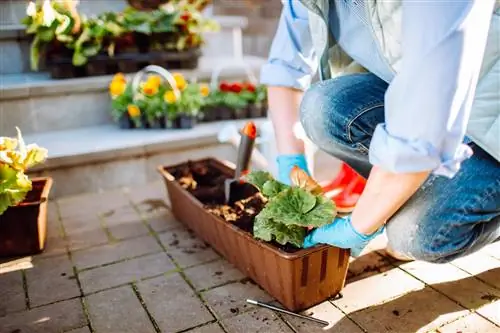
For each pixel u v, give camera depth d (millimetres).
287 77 1372
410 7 806
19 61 2449
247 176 1338
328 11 1171
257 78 2688
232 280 1395
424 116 808
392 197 917
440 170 858
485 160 1074
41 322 1219
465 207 1058
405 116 825
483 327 1150
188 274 1431
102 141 2098
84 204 1951
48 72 2494
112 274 1439
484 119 973
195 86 2283
